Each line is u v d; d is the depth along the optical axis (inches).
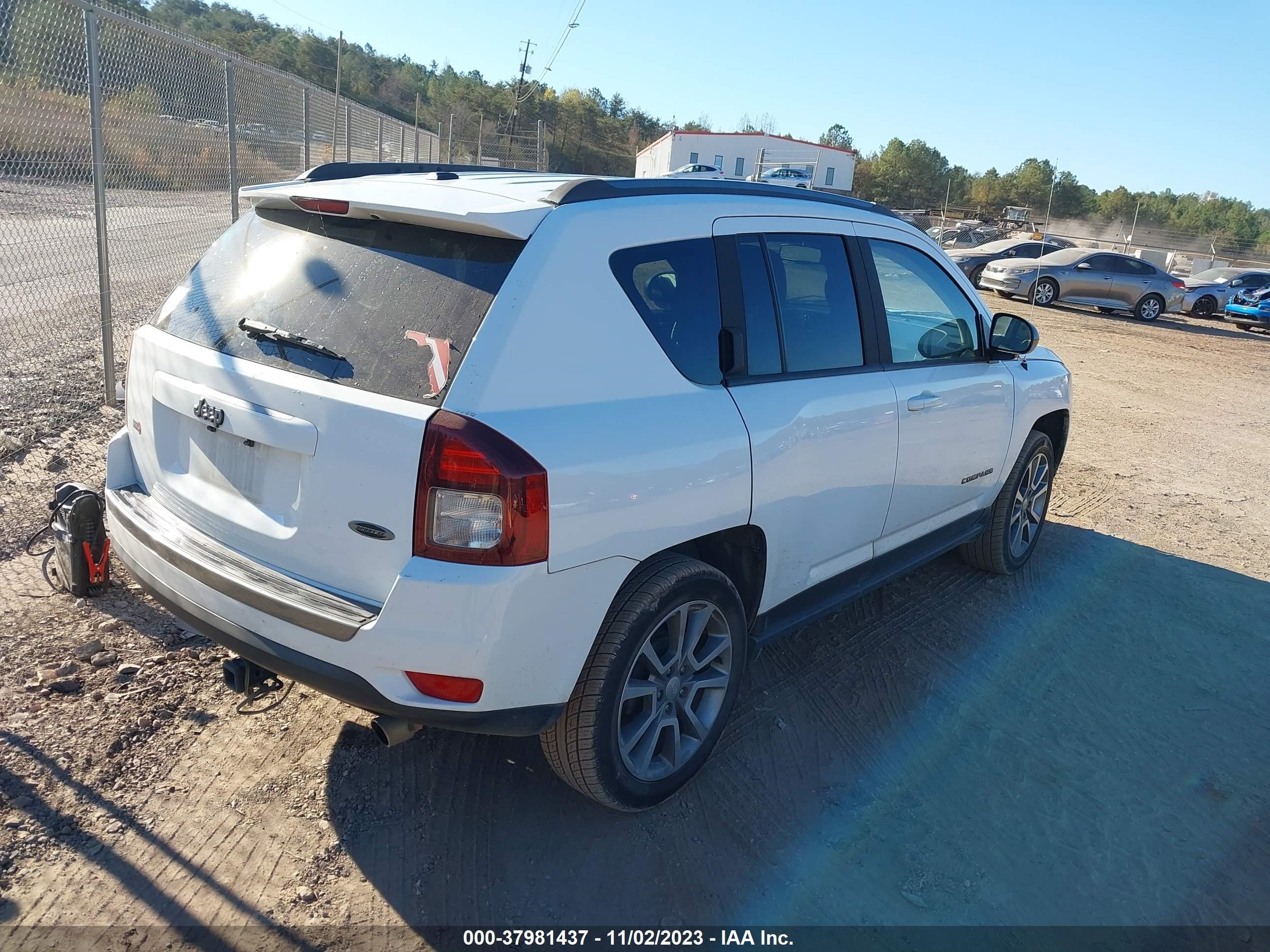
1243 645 187.5
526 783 125.6
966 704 156.4
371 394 96.8
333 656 96.9
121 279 418.9
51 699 131.8
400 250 107.2
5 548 175.5
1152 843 124.1
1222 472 339.9
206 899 100.5
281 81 400.8
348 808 117.2
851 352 146.3
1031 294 927.0
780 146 2402.8
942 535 181.9
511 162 1518.2
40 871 101.8
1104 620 194.7
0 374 281.7
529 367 98.1
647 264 113.7
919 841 120.6
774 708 150.6
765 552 128.5
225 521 108.1
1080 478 313.4
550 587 97.3
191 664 144.9
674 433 109.9
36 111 249.3
